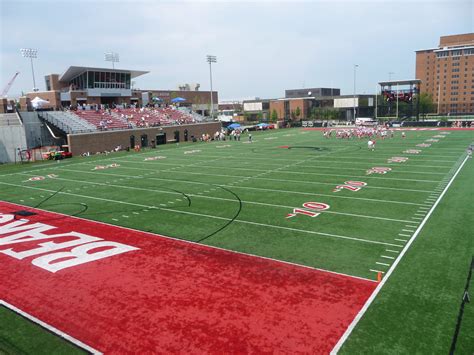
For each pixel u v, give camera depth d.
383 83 71.44
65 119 47.12
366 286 9.73
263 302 9.11
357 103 105.19
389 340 7.47
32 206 19.09
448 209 16.16
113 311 8.96
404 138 46.47
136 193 21.20
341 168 26.89
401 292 9.35
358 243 12.69
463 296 9.03
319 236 13.46
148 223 15.66
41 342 7.88
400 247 12.23
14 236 14.48
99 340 7.84
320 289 9.66
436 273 10.31
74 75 58.97
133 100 69.19
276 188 21.20
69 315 8.88
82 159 38.09
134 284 10.30
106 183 24.50
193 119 63.62
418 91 69.50
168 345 7.56
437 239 12.80
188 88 111.69
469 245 12.17
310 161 30.73
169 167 30.58
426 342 7.36
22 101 50.34
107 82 58.97
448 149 35.06
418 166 26.69
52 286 10.35
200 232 14.34
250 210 16.98
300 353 7.18
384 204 17.25
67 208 18.45
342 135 51.16
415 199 17.92
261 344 7.49
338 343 7.44
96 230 14.95
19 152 38.53
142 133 50.91
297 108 102.50
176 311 8.84
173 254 12.30
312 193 19.72
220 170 28.06
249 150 40.38
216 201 18.78
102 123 49.88
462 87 117.06
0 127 38.50
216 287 9.96
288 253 12.06
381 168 26.34
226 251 12.42
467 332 7.62
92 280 10.62
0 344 7.87
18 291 10.14
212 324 8.25
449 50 117.31
